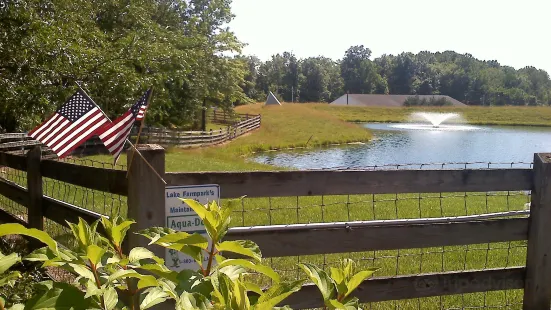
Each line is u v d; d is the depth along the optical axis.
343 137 40.53
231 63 38.09
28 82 11.73
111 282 1.30
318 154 30.92
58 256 1.25
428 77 128.38
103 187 3.34
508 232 3.72
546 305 3.72
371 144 37.84
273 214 7.95
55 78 12.44
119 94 14.72
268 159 27.88
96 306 1.24
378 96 112.56
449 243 3.62
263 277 4.40
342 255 5.67
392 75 132.50
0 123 14.73
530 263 3.72
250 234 3.27
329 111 76.88
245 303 0.97
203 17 34.91
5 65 11.83
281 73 116.19
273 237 3.31
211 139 31.28
